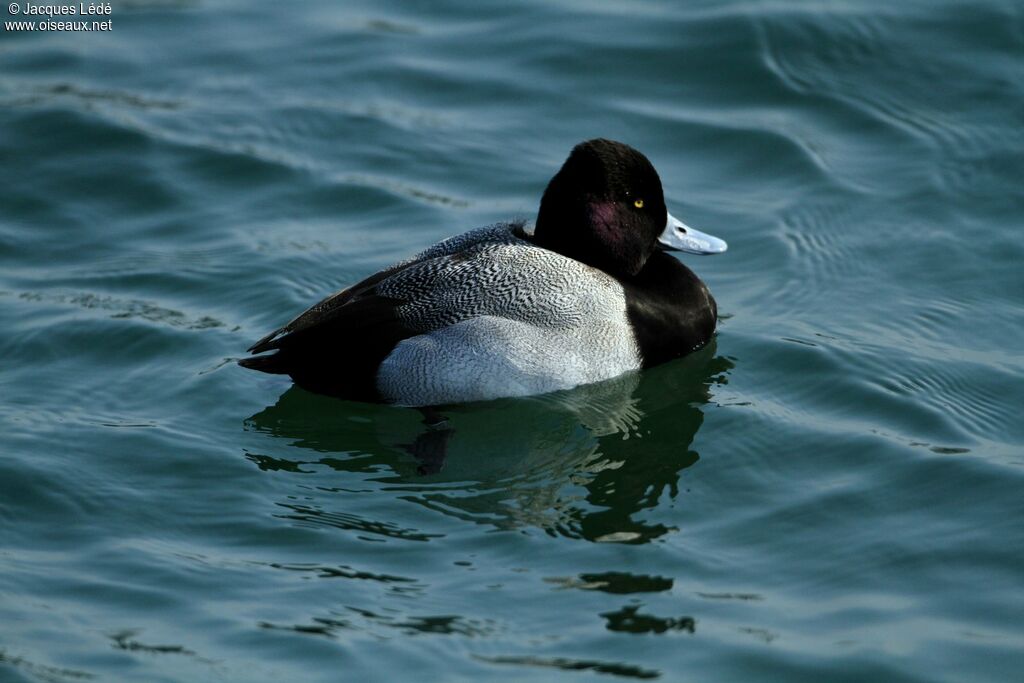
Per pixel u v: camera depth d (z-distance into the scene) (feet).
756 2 57.21
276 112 52.85
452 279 37.55
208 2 60.18
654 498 33.86
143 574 30.40
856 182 48.52
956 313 41.70
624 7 58.39
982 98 52.06
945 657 27.86
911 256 44.70
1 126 51.34
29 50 56.44
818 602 29.71
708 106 52.80
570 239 39.19
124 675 27.02
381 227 46.93
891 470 34.63
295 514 32.91
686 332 39.78
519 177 49.34
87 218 47.62
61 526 32.24
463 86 54.24
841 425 36.70
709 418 37.35
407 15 59.16
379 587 29.99
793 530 32.40
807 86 53.31
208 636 28.30
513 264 37.81
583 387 38.11
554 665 27.48
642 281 39.86
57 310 41.81
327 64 55.72
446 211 47.57
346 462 35.50
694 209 47.44
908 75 53.36
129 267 44.65
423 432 36.91
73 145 50.75
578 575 30.50
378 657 27.66
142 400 37.63
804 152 50.06
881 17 55.67
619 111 52.60
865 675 27.35
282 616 28.94
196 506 33.12
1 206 48.01
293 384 38.11
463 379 36.96
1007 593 30.01
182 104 53.31
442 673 27.22
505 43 56.65
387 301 37.37
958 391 37.99
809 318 41.91
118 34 57.98
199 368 39.06
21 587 29.81
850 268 44.37
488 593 29.78
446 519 32.81
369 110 53.01
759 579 30.53
